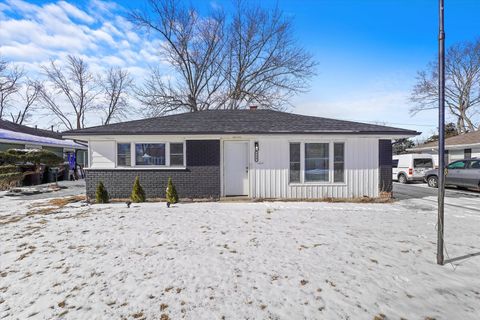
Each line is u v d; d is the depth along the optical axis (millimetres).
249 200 9734
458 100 32469
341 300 3197
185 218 7098
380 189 10086
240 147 10383
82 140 10250
